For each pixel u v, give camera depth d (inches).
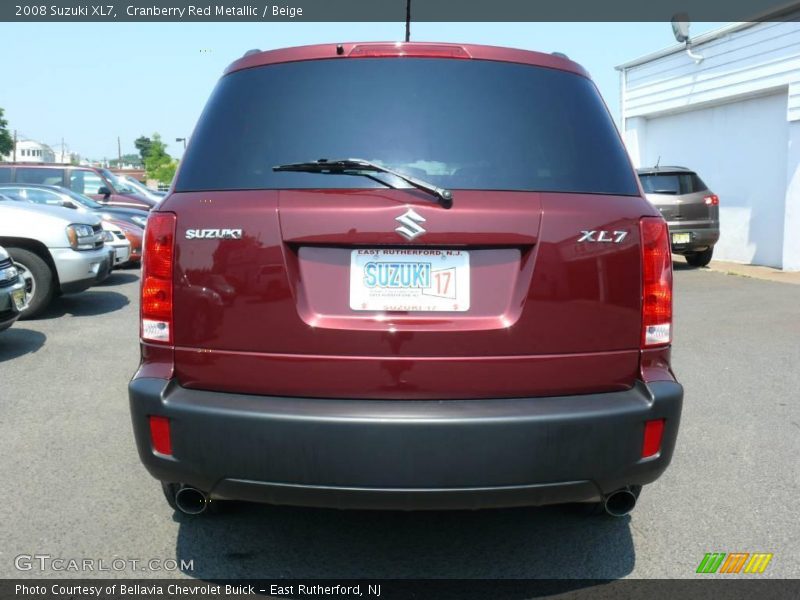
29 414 183.3
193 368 96.4
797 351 256.8
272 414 91.3
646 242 97.7
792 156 470.9
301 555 117.3
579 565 115.0
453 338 93.2
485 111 101.9
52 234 309.0
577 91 106.7
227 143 101.0
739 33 511.5
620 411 93.4
